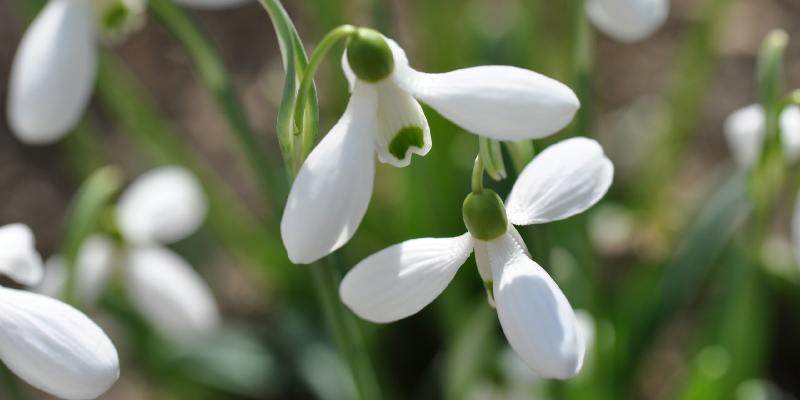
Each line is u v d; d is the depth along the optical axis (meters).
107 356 0.33
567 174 0.33
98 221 0.45
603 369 0.47
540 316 0.32
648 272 0.53
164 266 0.46
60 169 0.71
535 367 0.32
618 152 0.68
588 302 0.45
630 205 0.65
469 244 0.33
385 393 0.55
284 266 0.57
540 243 0.39
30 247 0.35
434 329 0.57
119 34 0.42
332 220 0.32
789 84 0.70
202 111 0.73
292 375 0.55
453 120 0.32
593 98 0.72
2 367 0.38
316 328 0.56
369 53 0.33
